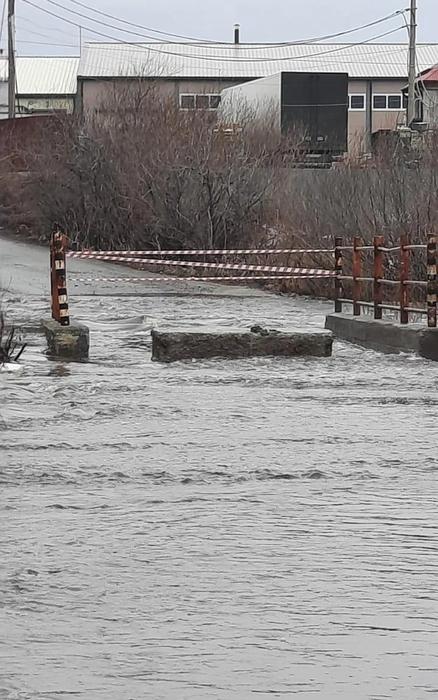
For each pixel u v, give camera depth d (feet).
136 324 159.43
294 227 234.79
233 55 544.62
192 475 64.69
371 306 143.43
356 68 542.98
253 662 37.24
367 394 96.27
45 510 56.85
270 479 63.87
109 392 96.27
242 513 56.34
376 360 119.96
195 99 319.47
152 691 34.86
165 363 117.60
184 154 276.41
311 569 47.32
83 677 35.94
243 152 277.85
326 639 39.42
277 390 98.37
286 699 34.27
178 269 270.67
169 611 42.22
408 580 45.98
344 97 326.85
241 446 73.15
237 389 98.89
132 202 282.56
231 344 120.37
